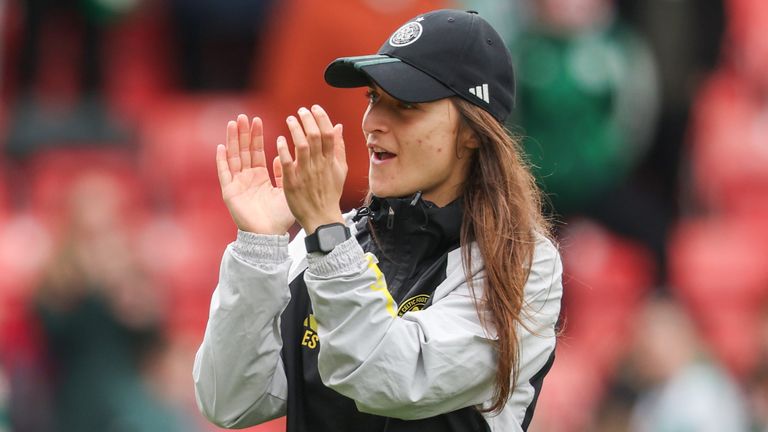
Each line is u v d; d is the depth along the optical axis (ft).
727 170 113.70
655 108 104.37
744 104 116.98
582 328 95.61
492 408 34.63
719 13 106.42
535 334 34.78
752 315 105.29
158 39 107.76
